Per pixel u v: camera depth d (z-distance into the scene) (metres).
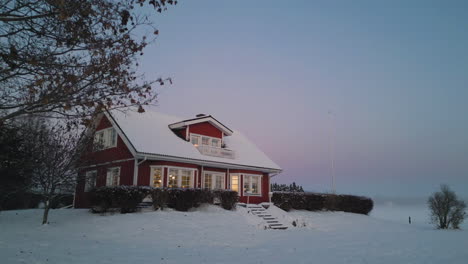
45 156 15.57
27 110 6.77
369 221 26.70
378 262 9.41
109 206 17.66
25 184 18.45
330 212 28.81
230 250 11.46
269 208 25.25
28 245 10.67
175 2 7.61
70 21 6.66
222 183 25.64
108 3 7.13
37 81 6.44
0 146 16.09
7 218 17.03
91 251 10.24
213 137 27.03
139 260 9.16
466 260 9.80
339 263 9.23
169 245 12.12
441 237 16.55
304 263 9.17
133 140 20.98
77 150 16.08
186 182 22.80
